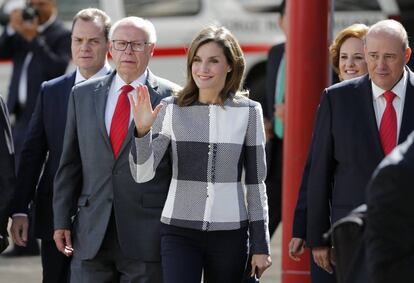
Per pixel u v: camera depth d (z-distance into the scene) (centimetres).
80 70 1253
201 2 2477
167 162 1107
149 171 1040
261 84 2480
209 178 1055
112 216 1130
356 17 2442
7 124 1190
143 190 1116
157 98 1137
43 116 1250
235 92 1077
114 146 1131
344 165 1051
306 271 1306
